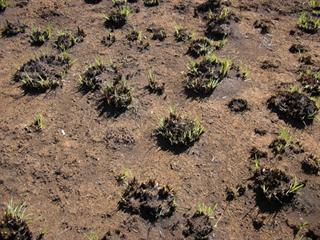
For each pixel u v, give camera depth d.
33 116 1.41
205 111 1.43
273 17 1.85
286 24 1.81
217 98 1.47
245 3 1.92
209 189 1.21
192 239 1.10
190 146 1.32
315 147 1.32
